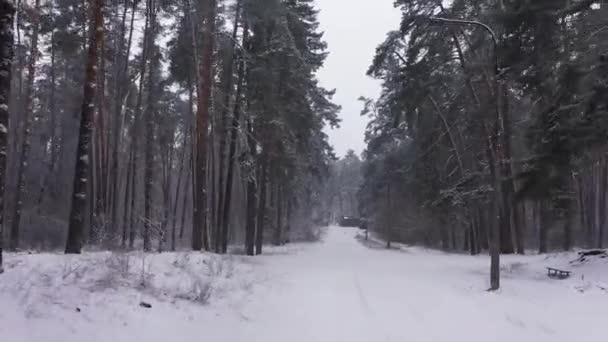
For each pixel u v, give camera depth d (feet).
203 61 62.95
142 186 140.05
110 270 28.94
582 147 51.11
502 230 90.02
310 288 43.65
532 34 56.08
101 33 40.60
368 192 194.90
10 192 99.19
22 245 74.74
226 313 29.50
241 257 65.82
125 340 22.04
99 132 85.81
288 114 83.61
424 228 151.33
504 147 84.84
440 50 86.48
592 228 120.78
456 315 33.83
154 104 82.48
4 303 21.86
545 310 35.50
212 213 78.18
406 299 39.86
